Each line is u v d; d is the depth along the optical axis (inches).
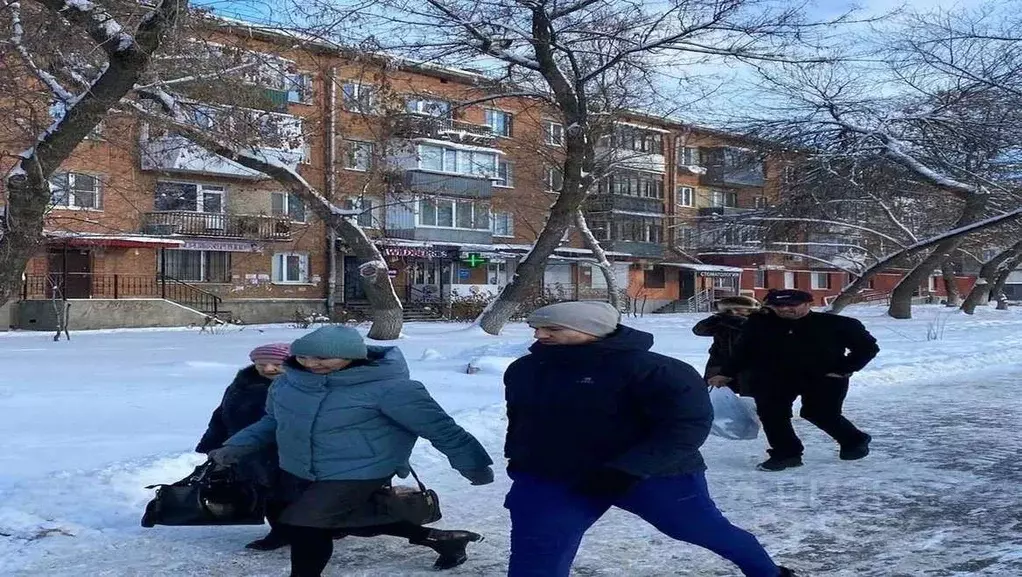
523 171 1622.8
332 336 171.0
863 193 898.7
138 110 492.7
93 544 215.2
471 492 269.3
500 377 517.0
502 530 229.0
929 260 1332.4
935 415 421.4
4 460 290.7
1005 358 696.4
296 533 176.7
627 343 146.2
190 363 609.0
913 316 1482.5
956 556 203.0
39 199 391.2
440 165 1577.3
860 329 297.1
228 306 1449.3
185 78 524.7
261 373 203.8
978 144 776.9
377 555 207.5
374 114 746.2
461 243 1657.2
